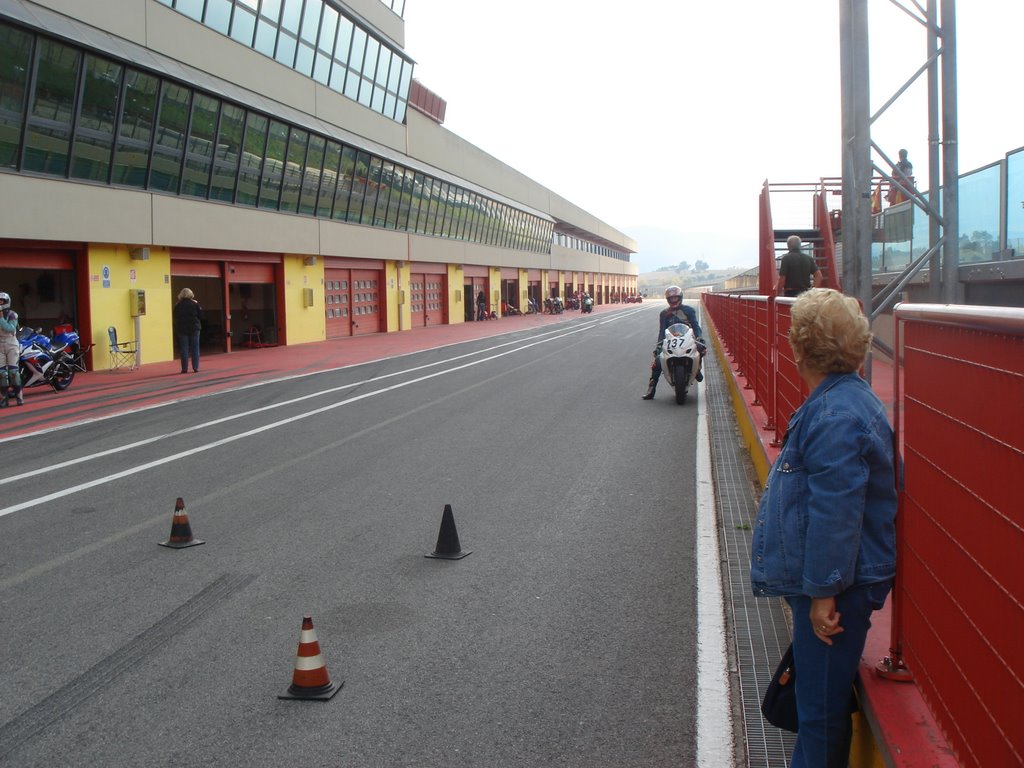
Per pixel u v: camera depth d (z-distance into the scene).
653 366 14.23
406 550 6.27
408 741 3.61
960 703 2.47
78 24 18.80
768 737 3.61
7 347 14.19
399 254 39.69
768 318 9.32
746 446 10.05
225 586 5.54
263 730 3.72
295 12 28.31
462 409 13.53
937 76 10.12
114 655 4.50
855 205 9.42
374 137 36.09
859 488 2.61
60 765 3.47
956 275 9.92
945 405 2.58
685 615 4.95
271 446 10.46
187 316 19.53
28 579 5.71
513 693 4.04
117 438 11.15
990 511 2.23
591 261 96.81
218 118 24.06
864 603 2.72
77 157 19.14
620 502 7.57
